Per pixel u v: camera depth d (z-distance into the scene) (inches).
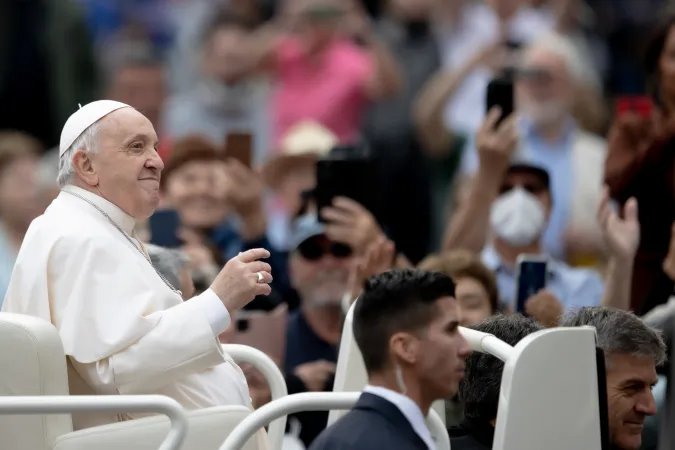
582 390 627.2
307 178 1268.5
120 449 683.4
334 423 617.0
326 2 1588.3
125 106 749.3
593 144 1369.3
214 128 1603.1
